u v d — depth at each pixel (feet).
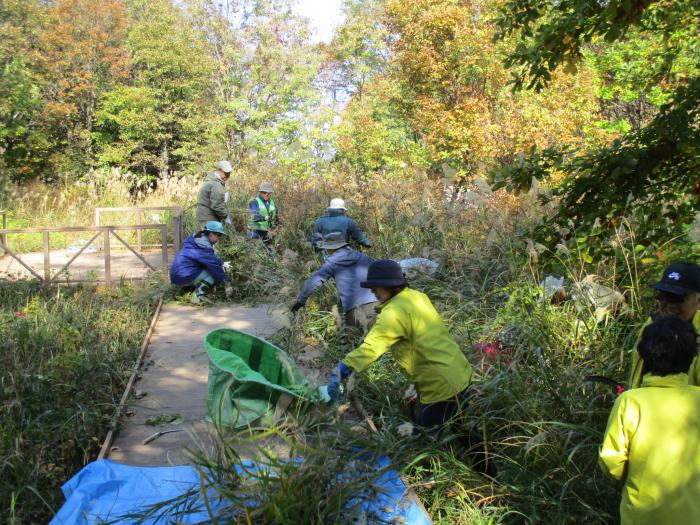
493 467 13.92
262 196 38.58
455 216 30.68
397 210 35.19
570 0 19.25
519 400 14.52
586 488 12.69
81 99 94.84
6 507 13.16
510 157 53.98
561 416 14.20
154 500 12.78
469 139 54.19
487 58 55.72
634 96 49.32
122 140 100.32
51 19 88.53
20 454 14.11
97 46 95.04
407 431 13.75
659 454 8.92
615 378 15.29
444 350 13.79
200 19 93.61
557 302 19.81
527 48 20.01
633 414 9.18
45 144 86.28
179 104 95.45
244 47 93.81
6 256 45.03
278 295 29.78
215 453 13.28
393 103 69.26
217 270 31.96
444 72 57.62
